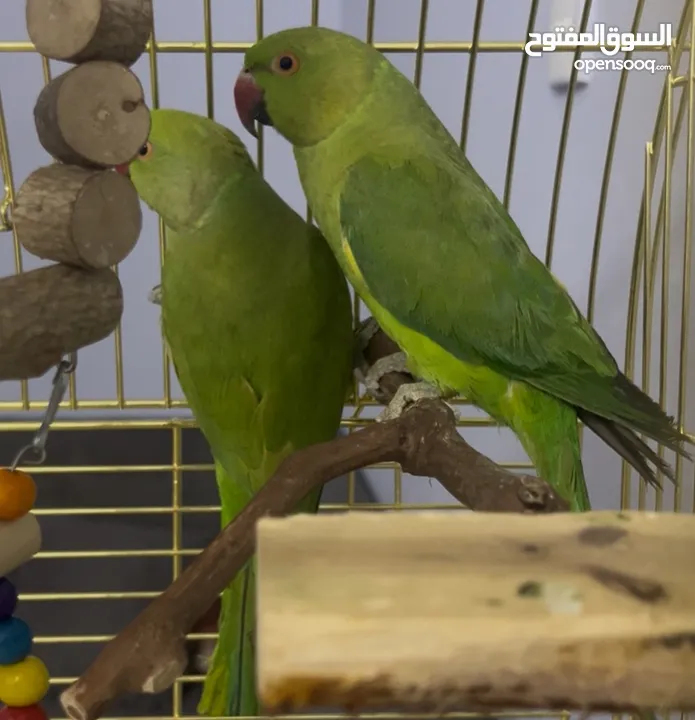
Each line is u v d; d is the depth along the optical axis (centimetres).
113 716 89
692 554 26
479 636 23
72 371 54
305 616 23
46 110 45
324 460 48
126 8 45
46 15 43
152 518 115
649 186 69
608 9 86
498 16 100
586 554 26
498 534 27
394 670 22
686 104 72
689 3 66
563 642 23
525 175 99
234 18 121
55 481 118
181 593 43
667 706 23
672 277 83
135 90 46
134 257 129
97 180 46
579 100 92
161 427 79
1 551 54
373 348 77
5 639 57
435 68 118
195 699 90
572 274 95
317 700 22
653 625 23
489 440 109
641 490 79
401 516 28
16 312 46
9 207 63
